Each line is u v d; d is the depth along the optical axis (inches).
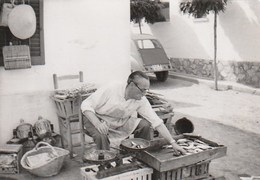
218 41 428.5
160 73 448.1
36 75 188.5
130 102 148.9
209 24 440.1
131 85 138.6
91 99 152.9
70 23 195.5
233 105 316.5
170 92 383.2
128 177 122.9
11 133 185.3
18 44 180.1
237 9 396.5
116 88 150.9
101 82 209.8
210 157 134.6
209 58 448.1
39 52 186.2
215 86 394.6
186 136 153.9
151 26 572.1
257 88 371.6
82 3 197.3
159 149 143.2
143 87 136.8
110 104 151.4
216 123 257.0
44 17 187.0
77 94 175.8
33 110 189.8
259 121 262.1
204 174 138.9
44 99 192.2
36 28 182.9
